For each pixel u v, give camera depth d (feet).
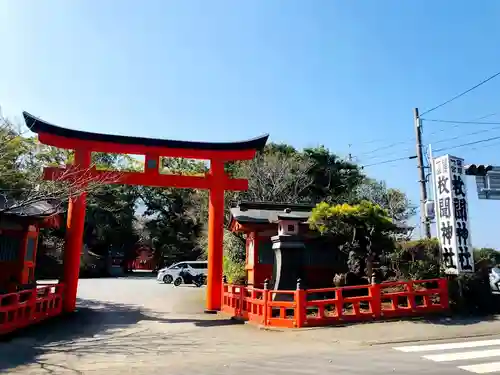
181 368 27.20
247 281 69.41
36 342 36.81
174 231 158.92
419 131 82.17
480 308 47.96
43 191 46.03
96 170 55.83
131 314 55.42
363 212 49.01
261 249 63.67
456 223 48.75
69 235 54.90
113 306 62.80
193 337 40.27
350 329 40.47
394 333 38.34
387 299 50.42
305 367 26.89
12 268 52.06
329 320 43.62
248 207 68.54
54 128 53.31
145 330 44.24
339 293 44.39
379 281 51.60
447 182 49.93
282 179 111.24
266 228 62.85
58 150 79.36
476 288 48.75
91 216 141.90
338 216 49.14
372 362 28.12
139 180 56.80
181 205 158.51
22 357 30.89
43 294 49.80
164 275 108.68
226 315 54.54
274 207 69.36
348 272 53.26
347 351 32.40
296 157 120.78
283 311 44.91
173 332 43.14
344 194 125.39
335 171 124.36
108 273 150.82
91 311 57.00
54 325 45.88
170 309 61.00
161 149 57.72
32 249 56.65
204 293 82.43
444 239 49.80
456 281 48.32
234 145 58.90
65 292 53.88
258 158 112.98
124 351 33.58
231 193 105.60
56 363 29.12
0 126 42.98
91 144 55.62
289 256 51.21
